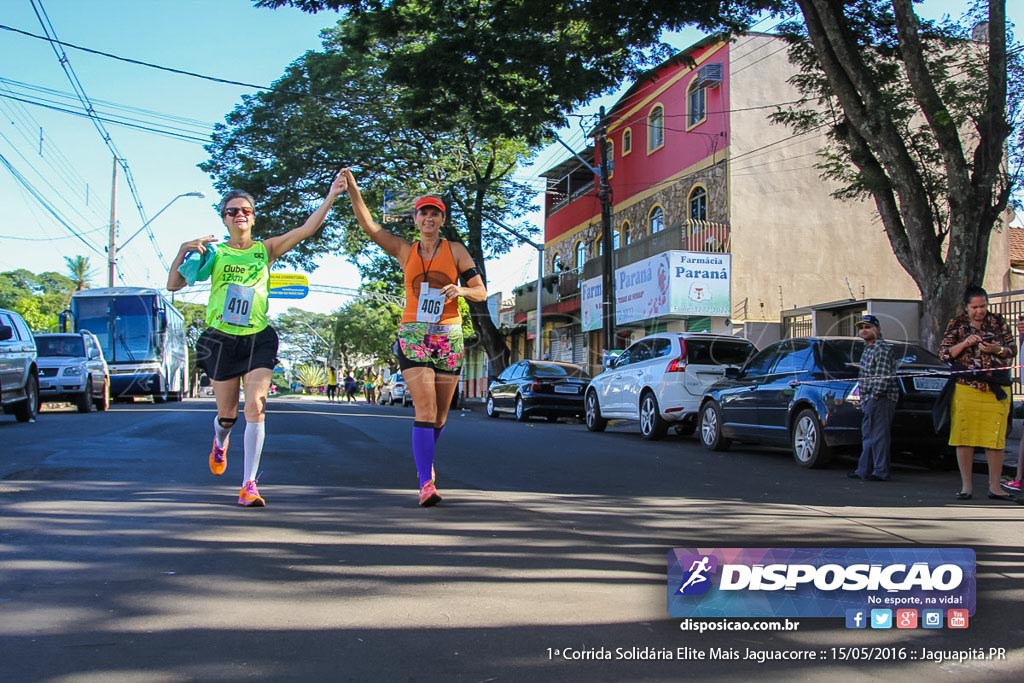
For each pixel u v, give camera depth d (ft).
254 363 19.58
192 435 36.99
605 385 49.65
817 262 72.43
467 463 29.27
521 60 44.98
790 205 72.59
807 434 31.99
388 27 44.96
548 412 63.57
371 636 11.42
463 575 14.29
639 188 89.81
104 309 88.53
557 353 108.99
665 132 83.97
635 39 44.32
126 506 19.13
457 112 49.21
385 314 175.01
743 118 72.49
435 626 11.85
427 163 93.25
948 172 37.04
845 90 38.52
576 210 109.09
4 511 18.31
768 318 71.10
